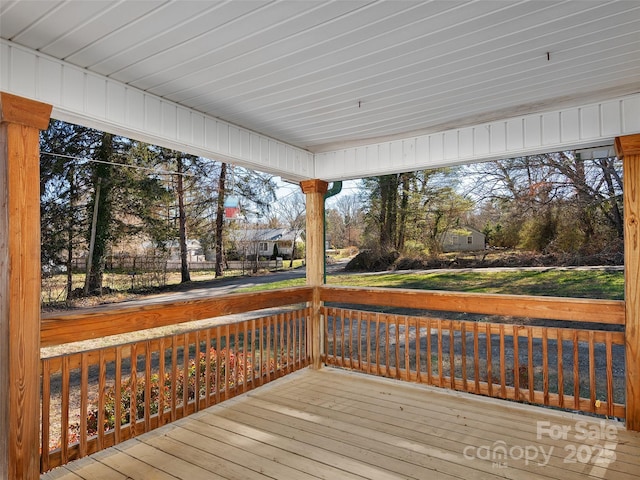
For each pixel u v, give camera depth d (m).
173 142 3.03
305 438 2.83
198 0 1.72
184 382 3.14
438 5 1.79
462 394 3.70
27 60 2.14
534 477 2.32
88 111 2.44
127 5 1.75
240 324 3.65
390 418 3.18
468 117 3.44
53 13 1.81
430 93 2.91
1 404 2.11
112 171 5.10
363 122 3.56
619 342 3.03
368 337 4.23
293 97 2.95
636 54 2.32
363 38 2.10
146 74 2.52
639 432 2.90
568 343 4.88
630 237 2.90
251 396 3.68
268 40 2.10
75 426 4.17
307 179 4.59
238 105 3.11
